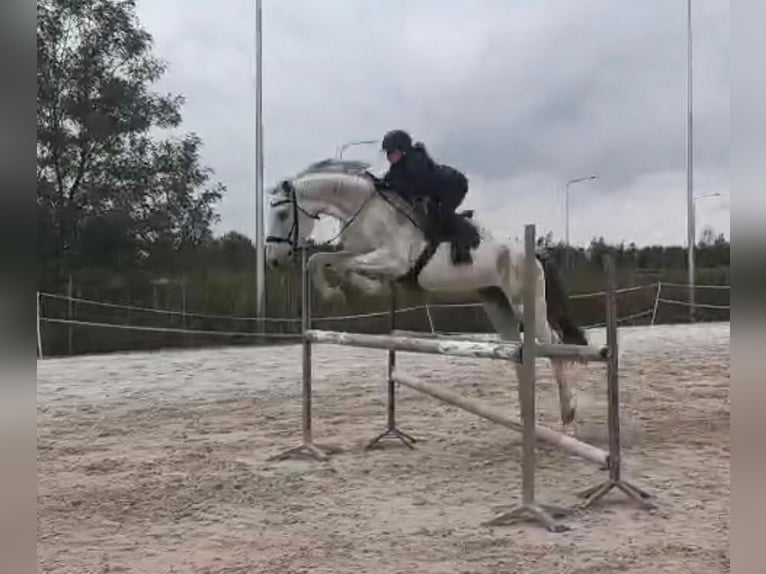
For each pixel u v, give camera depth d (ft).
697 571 11.92
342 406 30.32
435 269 21.01
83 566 12.59
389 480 18.31
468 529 14.38
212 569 12.34
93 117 76.38
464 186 21.15
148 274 77.87
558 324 21.98
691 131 84.58
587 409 28.66
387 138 21.02
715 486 17.38
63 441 23.66
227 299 73.05
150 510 15.90
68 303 62.39
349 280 22.33
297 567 12.35
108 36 78.23
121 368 43.68
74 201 76.02
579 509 15.56
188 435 24.59
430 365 45.16
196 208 82.94
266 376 40.29
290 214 21.17
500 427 25.29
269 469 19.47
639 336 62.59
